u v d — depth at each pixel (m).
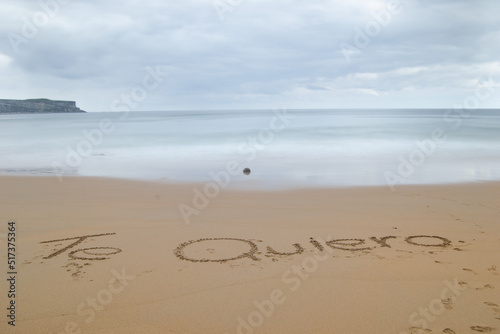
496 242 5.68
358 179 11.19
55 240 5.78
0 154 18.48
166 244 5.62
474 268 4.76
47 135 29.55
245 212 7.37
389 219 6.88
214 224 6.59
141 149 20.03
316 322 3.60
